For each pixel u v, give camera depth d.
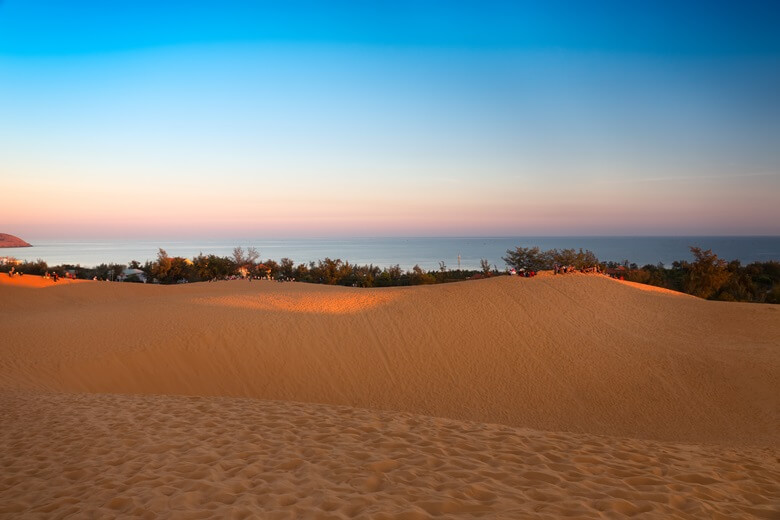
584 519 4.34
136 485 5.59
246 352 20.30
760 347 20.88
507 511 4.55
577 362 20.16
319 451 6.71
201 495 5.18
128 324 22.50
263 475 5.77
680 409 16.36
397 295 29.36
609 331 23.22
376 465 6.02
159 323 22.69
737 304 27.67
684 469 6.09
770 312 25.86
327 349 21.33
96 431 8.24
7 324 22.80
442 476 5.62
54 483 5.93
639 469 5.99
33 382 15.53
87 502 5.23
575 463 6.19
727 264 50.53
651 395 17.41
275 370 19.41
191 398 12.02
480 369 19.97
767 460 7.27
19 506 5.29
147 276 67.38
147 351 19.05
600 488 5.21
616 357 20.41
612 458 6.51
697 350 20.61
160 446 7.16
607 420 15.96
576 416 16.33
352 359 20.70
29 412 10.12
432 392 18.34
